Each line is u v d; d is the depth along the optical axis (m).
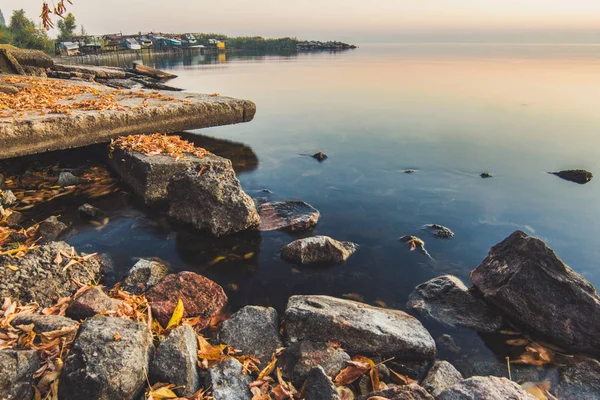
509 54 74.06
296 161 11.23
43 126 8.79
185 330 3.85
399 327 4.36
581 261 6.36
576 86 25.91
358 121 16.33
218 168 7.08
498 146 12.72
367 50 92.25
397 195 8.88
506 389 3.31
